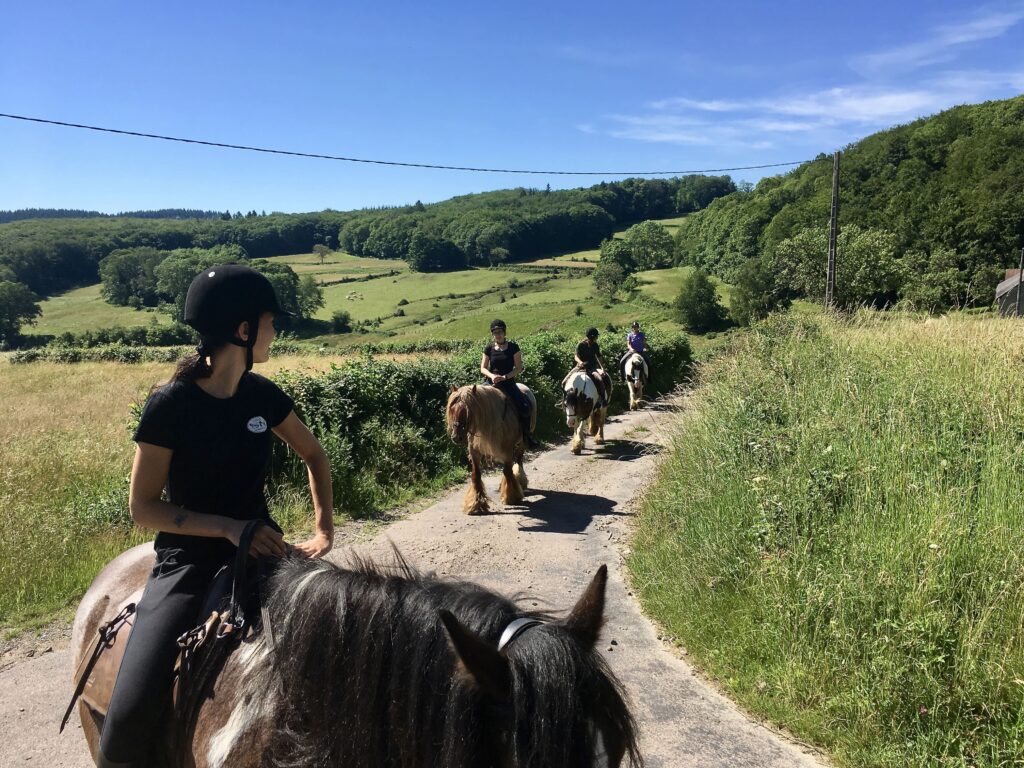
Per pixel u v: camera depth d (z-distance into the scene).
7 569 5.48
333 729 1.40
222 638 1.65
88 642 2.07
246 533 1.75
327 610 1.51
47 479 8.17
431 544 6.97
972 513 4.27
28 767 3.31
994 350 7.20
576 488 9.49
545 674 1.26
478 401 7.88
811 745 3.56
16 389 19.84
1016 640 3.47
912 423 5.45
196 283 1.83
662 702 3.99
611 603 5.51
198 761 1.56
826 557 4.36
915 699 3.39
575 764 1.22
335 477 8.20
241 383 1.94
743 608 4.64
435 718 1.31
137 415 8.50
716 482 6.15
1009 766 3.04
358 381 10.13
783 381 7.41
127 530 6.72
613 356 19.67
